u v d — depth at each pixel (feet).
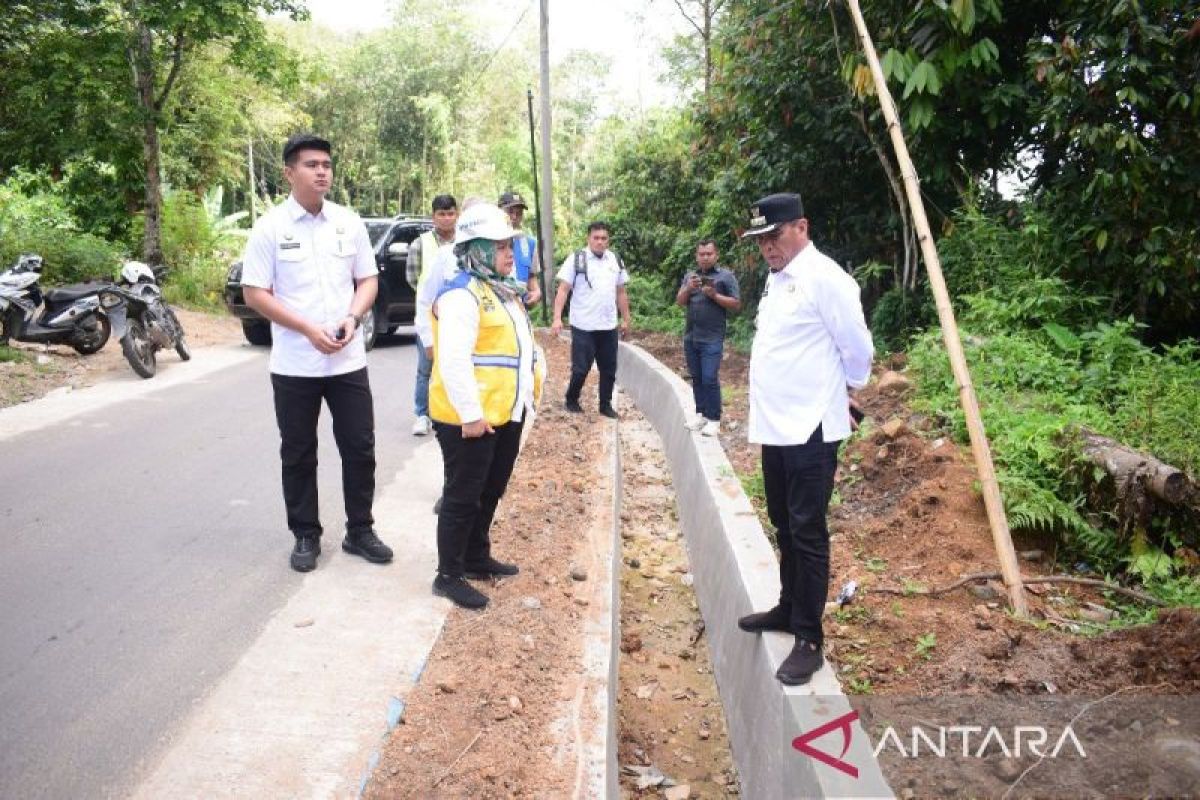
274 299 14.47
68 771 9.87
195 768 9.91
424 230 43.75
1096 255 24.50
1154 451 16.71
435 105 126.21
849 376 11.69
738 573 15.39
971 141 29.43
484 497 15.01
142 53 52.06
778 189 35.70
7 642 12.73
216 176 83.30
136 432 24.36
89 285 34.22
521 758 10.44
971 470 17.43
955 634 12.73
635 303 55.47
